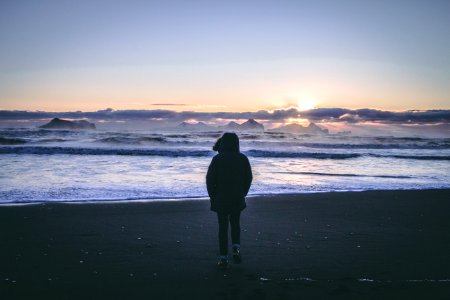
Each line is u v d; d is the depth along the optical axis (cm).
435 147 5125
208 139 6259
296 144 5234
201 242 725
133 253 647
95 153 3244
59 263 591
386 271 560
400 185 1659
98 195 1285
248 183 605
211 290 482
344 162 2839
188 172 2023
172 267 577
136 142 4994
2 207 1036
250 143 5331
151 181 1661
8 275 534
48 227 827
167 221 907
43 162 2436
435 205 1169
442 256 641
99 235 767
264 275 542
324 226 875
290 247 696
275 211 1049
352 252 665
